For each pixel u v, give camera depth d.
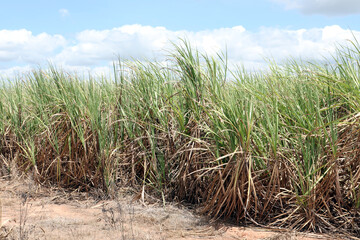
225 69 4.46
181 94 4.70
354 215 3.65
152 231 3.48
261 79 5.05
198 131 4.31
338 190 3.58
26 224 3.54
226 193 3.75
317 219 3.70
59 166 5.09
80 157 5.18
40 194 4.88
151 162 4.63
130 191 4.83
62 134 5.41
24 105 6.11
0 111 6.48
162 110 4.70
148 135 4.62
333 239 3.42
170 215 3.93
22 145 5.81
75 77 5.71
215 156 4.05
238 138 3.78
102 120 4.96
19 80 6.64
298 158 3.79
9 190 4.98
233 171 3.76
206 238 3.43
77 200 4.68
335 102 4.10
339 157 3.74
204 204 4.13
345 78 4.07
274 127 3.79
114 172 4.98
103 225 3.58
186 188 4.42
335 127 3.74
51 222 3.63
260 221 3.87
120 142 5.05
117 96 5.10
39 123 5.59
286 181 3.87
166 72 5.11
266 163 3.80
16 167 5.74
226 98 4.04
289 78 4.55
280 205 3.88
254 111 3.97
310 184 3.66
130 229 3.49
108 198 4.69
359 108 3.62
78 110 5.24
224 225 3.78
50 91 5.80
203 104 4.29
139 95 5.00
